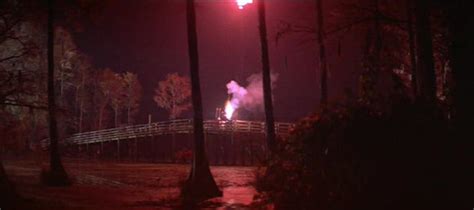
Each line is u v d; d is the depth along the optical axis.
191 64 23.88
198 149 23.38
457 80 11.95
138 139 66.56
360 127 10.79
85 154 69.06
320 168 11.22
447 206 10.15
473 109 11.54
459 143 10.55
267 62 23.95
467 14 11.89
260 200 16.98
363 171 10.55
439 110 11.16
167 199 22.67
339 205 10.77
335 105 11.60
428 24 13.37
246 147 51.97
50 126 29.31
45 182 28.88
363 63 14.74
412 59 18.66
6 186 19.41
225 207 19.84
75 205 20.39
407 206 10.25
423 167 10.34
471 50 11.82
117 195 25.06
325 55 21.52
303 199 11.56
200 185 22.95
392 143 10.52
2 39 21.70
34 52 22.81
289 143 12.19
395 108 10.95
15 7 21.69
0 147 22.86
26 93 22.52
